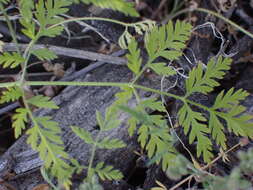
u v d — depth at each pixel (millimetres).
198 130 183
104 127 167
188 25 182
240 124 182
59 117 226
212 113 184
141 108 178
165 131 174
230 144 217
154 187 200
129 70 240
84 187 150
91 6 253
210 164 198
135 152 213
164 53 182
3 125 259
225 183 136
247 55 250
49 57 186
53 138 170
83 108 228
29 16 173
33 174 204
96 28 255
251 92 246
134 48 179
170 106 231
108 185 204
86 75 245
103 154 209
